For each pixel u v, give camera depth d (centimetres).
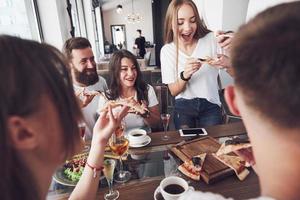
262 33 31
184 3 173
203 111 184
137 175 104
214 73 183
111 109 84
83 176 78
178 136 139
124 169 110
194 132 142
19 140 35
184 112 188
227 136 136
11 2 189
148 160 117
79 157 114
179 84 180
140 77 184
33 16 232
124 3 1059
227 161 103
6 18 180
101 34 960
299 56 28
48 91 37
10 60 34
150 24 1096
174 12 176
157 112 185
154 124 180
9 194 35
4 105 32
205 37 186
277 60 29
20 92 33
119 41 1118
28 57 36
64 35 269
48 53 39
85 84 180
